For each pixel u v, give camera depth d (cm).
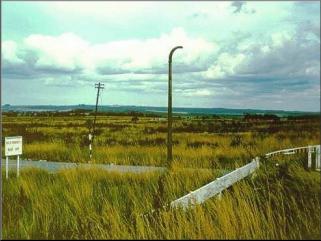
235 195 975
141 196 1088
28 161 2562
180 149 2620
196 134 5153
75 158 2584
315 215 878
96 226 830
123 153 2641
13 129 5888
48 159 2675
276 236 771
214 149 2662
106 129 6688
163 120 10031
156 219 831
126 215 930
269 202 909
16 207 998
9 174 1631
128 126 7700
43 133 5356
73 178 1370
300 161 1636
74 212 976
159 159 2341
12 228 847
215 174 1531
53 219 925
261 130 4969
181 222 788
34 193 1114
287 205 994
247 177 1378
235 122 7869
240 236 767
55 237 816
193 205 875
